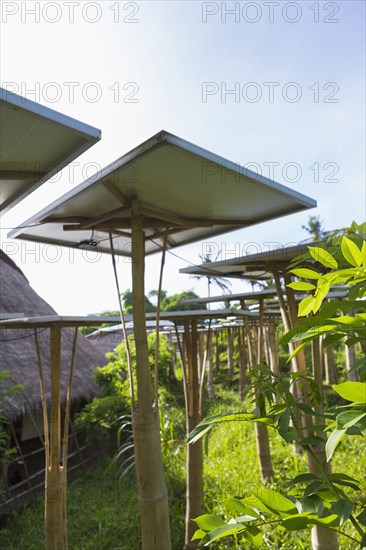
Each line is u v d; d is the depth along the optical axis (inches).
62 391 328.8
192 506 179.5
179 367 727.1
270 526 174.1
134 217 147.6
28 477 265.0
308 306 35.1
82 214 162.6
